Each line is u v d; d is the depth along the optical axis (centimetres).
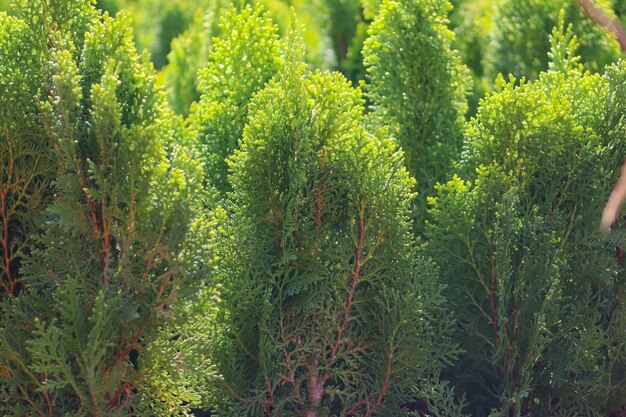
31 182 503
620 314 559
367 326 523
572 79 584
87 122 452
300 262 505
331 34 1032
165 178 451
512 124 552
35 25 508
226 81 606
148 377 468
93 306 457
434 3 637
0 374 466
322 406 527
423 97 639
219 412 509
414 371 530
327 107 507
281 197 503
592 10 411
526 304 541
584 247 560
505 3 795
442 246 558
